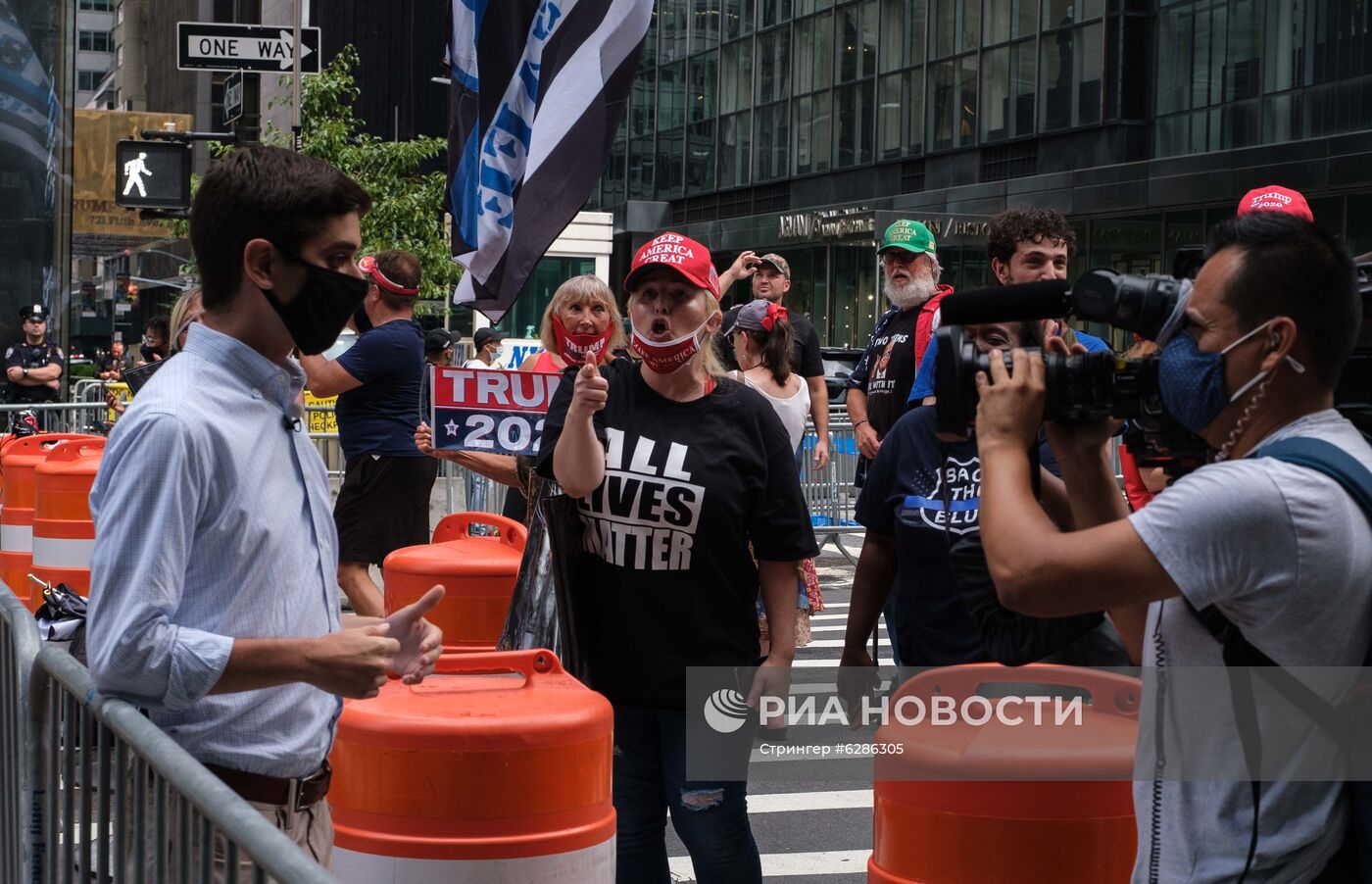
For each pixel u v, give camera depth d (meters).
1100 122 34.44
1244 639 2.08
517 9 6.05
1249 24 31.06
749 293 47.47
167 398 2.44
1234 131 31.58
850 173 43.56
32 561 7.77
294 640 2.41
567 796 3.11
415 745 3.03
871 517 4.18
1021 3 36.78
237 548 2.49
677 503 3.80
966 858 2.80
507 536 5.42
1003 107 37.59
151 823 2.39
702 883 3.96
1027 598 2.08
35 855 3.07
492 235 6.10
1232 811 2.12
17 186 17.95
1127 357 2.25
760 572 4.07
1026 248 4.85
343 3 59.53
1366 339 2.32
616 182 55.66
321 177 2.52
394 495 7.44
